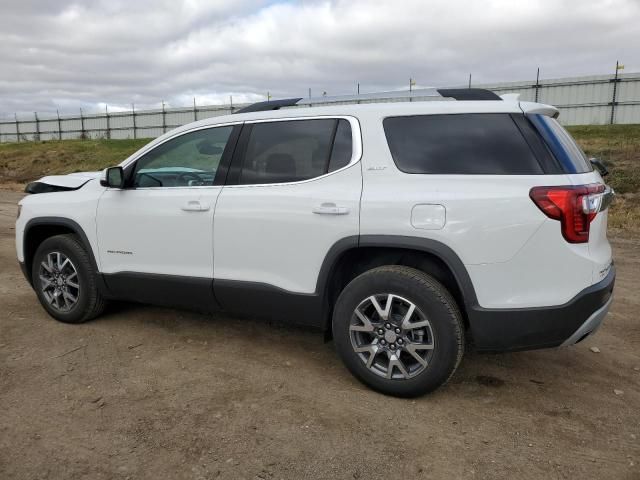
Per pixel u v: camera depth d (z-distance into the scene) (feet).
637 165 47.16
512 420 10.33
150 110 135.64
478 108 10.75
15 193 57.72
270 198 11.93
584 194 9.85
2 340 13.92
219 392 11.25
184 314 16.14
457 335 10.30
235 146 12.78
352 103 12.82
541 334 10.05
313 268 11.48
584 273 9.84
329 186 11.40
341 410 10.56
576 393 11.52
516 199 9.86
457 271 10.21
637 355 13.73
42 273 15.35
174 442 9.39
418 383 10.66
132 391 11.25
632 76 78.59
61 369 12.25
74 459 8.89
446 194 10.28
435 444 9.45
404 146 11.03
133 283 13.96
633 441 9.64
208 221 12.61
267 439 9.52
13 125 167.43
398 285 10.57
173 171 13.65
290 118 12.30
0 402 10.71
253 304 12.41
